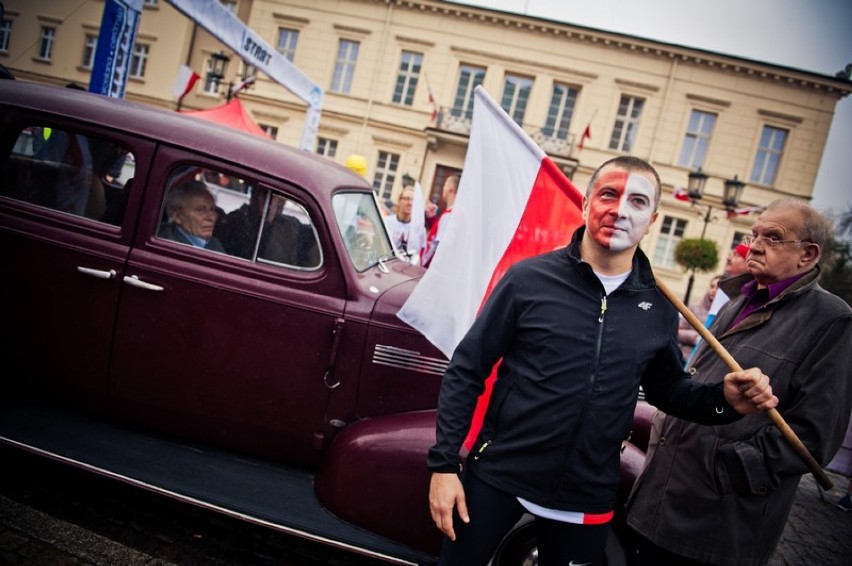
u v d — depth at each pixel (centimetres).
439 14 1853
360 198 289
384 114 1897
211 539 242
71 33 1883
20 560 199
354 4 1877
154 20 1967
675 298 157
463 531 154
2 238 243
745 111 1802
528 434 146
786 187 1822
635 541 189
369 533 212
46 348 246
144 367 241
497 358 156
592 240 156
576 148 1847
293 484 233
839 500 472
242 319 235
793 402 155
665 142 1828
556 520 151
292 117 1920
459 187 200
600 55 1820
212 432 245
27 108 244
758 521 160
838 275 1884
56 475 263
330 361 231
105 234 240
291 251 240
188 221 241
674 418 182
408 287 263
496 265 201
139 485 212
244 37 687
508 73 1884
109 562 209
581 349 145
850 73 1744
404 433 216
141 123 243
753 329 170
